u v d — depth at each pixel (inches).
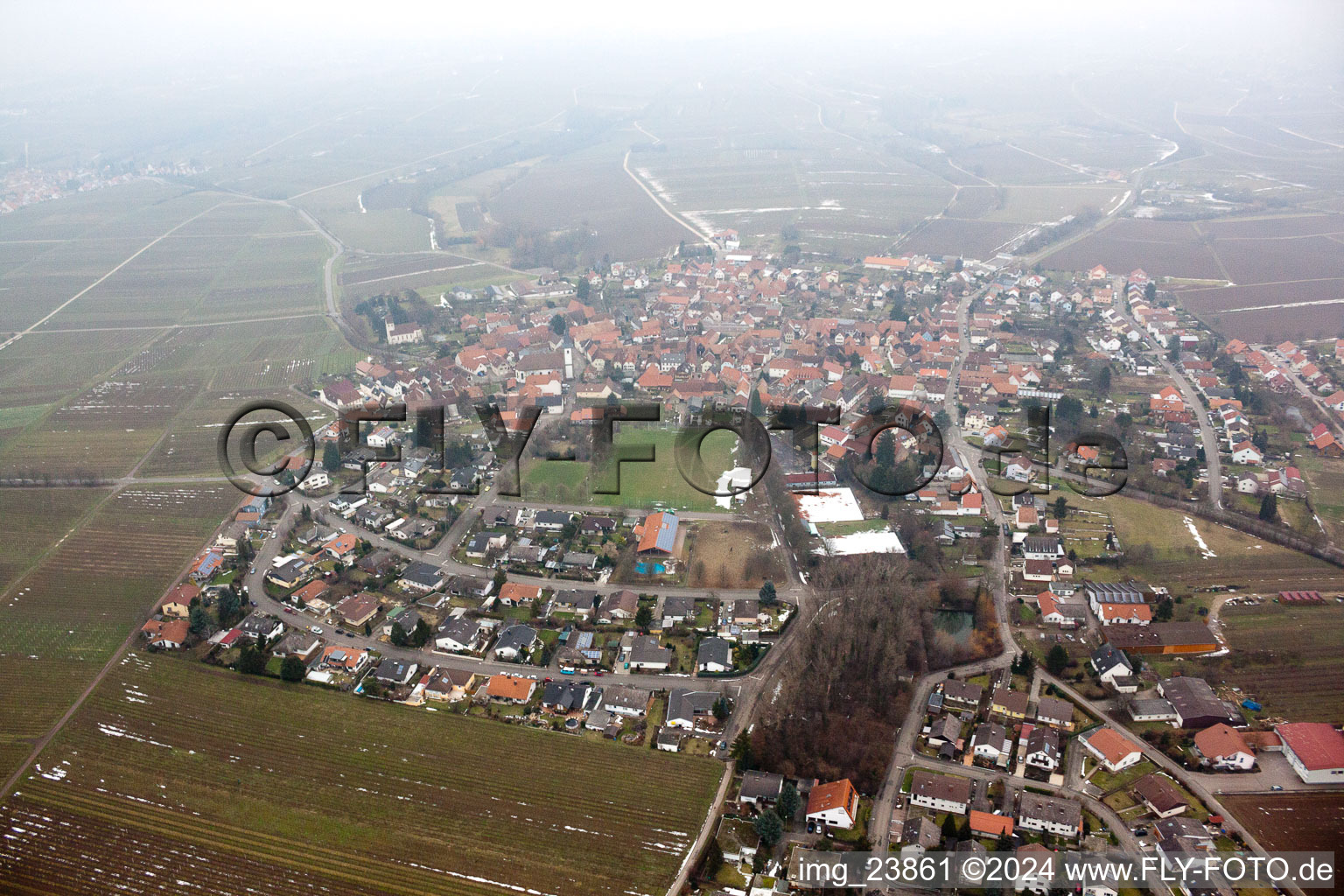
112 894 4106.8
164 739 5068.9
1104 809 4480.8
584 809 4559.5
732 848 4308.6
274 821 4507.9
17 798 4662.9
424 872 4215.1
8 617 6259.8
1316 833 4274.1
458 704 5329.7
